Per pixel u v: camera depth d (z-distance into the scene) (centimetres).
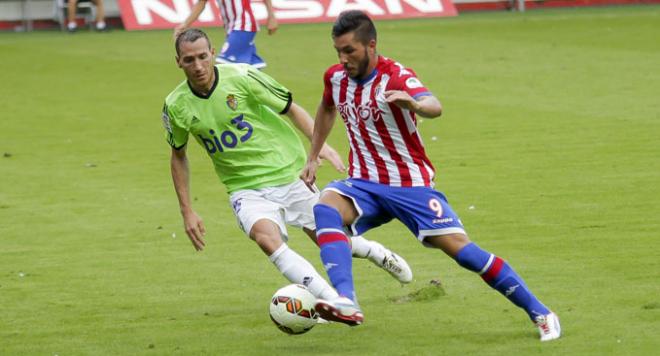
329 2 10088
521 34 8625
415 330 2277
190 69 2280
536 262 2808
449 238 2159
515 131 4850
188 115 2338
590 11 10188
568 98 5669
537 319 2161
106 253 3116
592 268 2722
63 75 7206
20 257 3098
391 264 2531
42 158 4672
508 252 2927
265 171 2381
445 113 5369
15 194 3988
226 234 3297
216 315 2473
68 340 2312
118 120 5569
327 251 2152
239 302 2578
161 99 6184
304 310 2205
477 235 3131
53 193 3988
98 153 4747
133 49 8412
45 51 8444
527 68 6812
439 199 2178
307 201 2412
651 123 4872
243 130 2364
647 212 3322
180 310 2525
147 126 5378
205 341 2269
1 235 3372
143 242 3234
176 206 3722
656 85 5959
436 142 4684
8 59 8050
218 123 2348
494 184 3831
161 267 2939
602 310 2352
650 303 2372
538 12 10294
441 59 7344
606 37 8219
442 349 2131
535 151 4394
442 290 2564
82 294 2695
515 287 2144
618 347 2081
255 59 5522
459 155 4391
